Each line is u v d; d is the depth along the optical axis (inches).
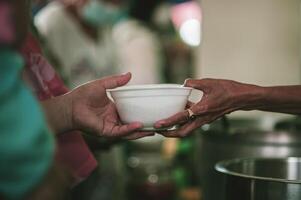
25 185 34.7
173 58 217.6
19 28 37.8
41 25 123.5
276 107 60.2
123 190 135.0
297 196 49.4
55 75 63.6
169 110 54.8
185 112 56.1
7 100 34.6
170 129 57.7
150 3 224.1
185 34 223.6
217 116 59.4
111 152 124.4
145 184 138.3
